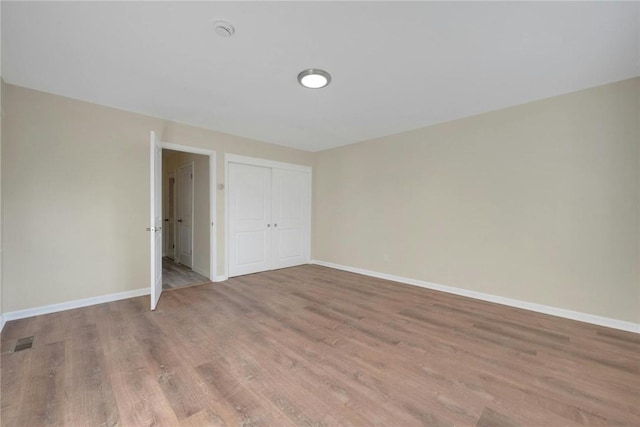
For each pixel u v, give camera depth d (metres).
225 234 4.41
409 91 2.86
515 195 3.22
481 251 3.48
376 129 4.16
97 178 3.20
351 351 2.20
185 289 3.87
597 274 2.73
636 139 2.54
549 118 2.99
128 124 3.41
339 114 3.53
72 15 1.76
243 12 1.75
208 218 4.48
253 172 4.84
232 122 3.85
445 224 3.82
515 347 2.27
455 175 3.72
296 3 1.67
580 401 1.64
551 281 2.98
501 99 3.05
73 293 3.06
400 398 1.66
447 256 3.79
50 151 2.91
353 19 1.81
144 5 1.68
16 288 2.74
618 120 2.62
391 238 4.45
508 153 3.27
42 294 2.88
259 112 3.46
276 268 5.22
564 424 1.47
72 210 3.04
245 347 2.25
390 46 2.10
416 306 3.22
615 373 1.92
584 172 2.79
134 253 3.46
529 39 2.00
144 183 3.53
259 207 4.95
